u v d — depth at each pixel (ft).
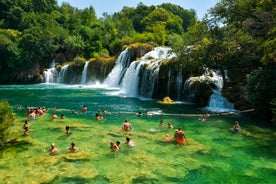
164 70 130.21
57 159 51.21
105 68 201.26
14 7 274.16
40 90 166.30
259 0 101.04
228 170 47.32
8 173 45.06
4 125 58.85
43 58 234.58
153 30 274.16
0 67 209.87
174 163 50.08
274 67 77.66
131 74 152.25
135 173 45.78
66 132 68.39
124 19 340.18
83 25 307.17
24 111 97.76
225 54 107.04
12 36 221.87
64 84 211.61
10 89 172.24
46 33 229.45
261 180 43.65
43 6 320.09
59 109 101.86
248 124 78.18
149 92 137.18
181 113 94.68
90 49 248.52
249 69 106.83
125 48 207.62
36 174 44.86
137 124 79.15
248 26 102.22
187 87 118.73
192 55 113.39
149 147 58.59
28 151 55.31
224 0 110.73
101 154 54.08
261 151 56.44
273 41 75.00
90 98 130.93
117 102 118.73
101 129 72.84
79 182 42.37
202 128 74.64
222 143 61.46
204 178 44.27
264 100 82.23
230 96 104.68
